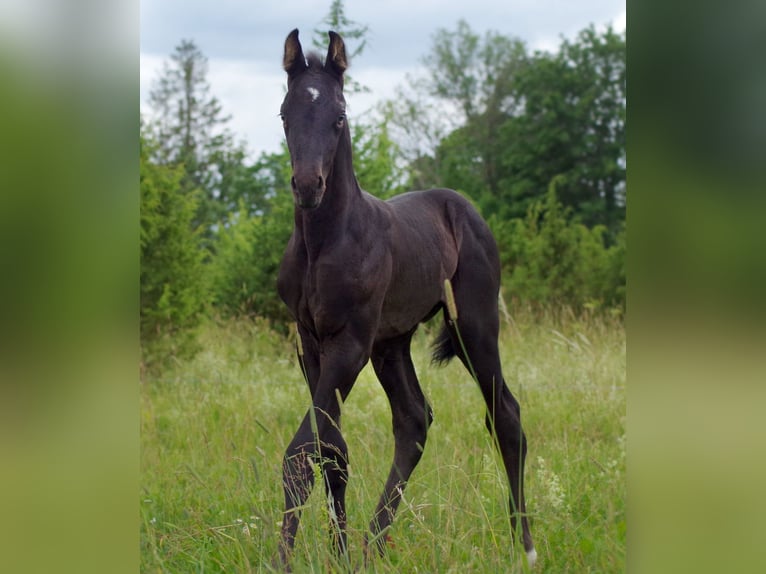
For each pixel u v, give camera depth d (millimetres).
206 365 8094
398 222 4363
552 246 13820
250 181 25203
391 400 4547
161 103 36594
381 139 10336
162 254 8930
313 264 3916
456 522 3506
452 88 33812
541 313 11641
